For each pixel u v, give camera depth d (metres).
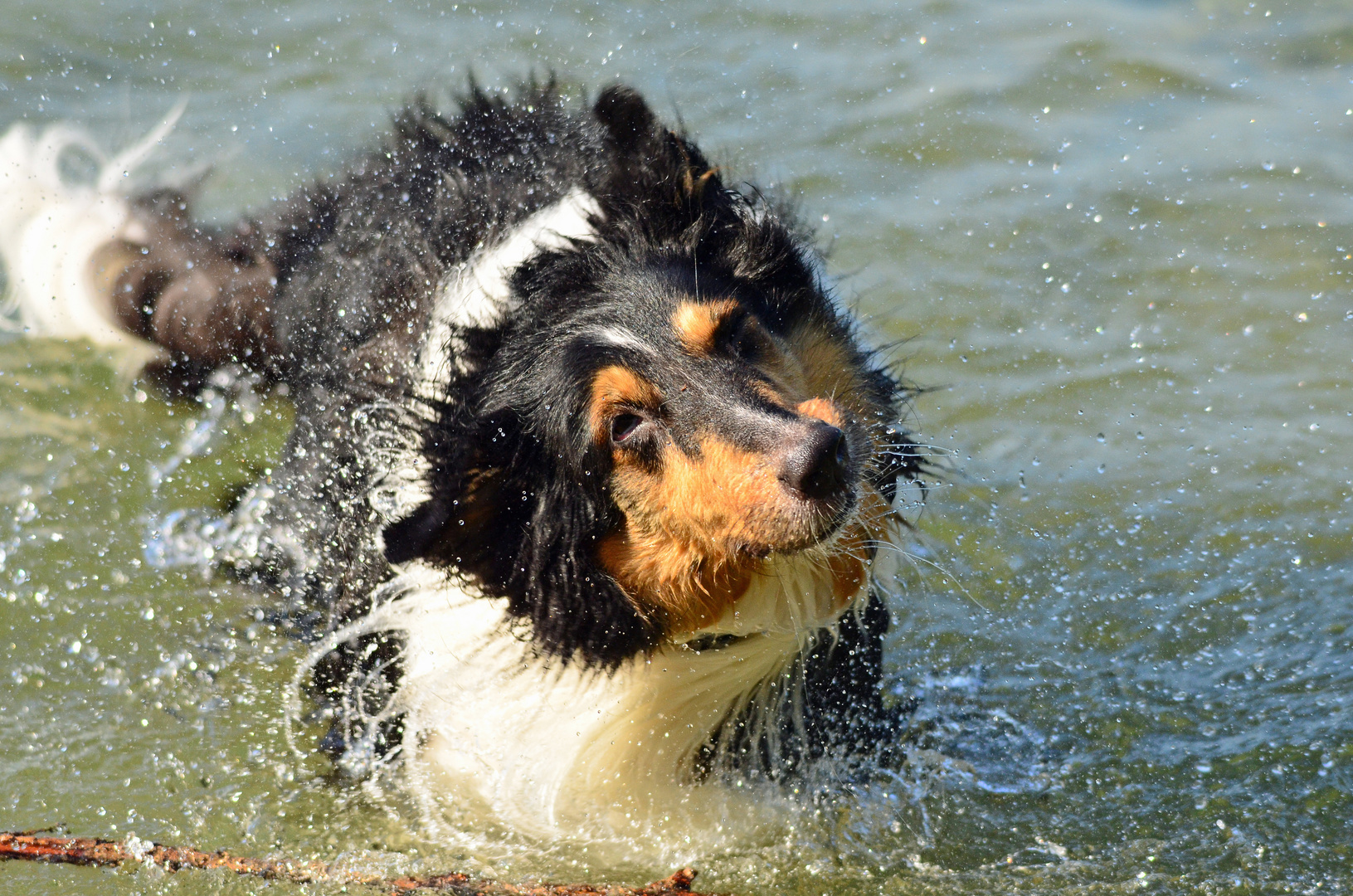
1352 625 9.73
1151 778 8.52
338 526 9.09
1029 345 12.73
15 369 12.23
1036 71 16.70
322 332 9.73
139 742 9.04
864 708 9.02
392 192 9.93
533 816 8.67
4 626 9.99
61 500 11.09
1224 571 10.41
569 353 7.64
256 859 7.95
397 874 8.06
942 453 9.84
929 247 13.82
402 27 18.06
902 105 16.12
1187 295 13.16
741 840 8.48
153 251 12.08
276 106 16.05
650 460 7.39
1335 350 12.43
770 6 18.52
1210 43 17.20
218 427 11.59
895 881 7.89
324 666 9.27
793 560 7.69
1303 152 14.95
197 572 10.42
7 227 12.70
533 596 7.99
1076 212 14.29
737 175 9.94
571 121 9.47
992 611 10.22
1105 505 11.12
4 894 7.48
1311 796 8.17
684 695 8.34
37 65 16.83
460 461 7.62
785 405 7.27
